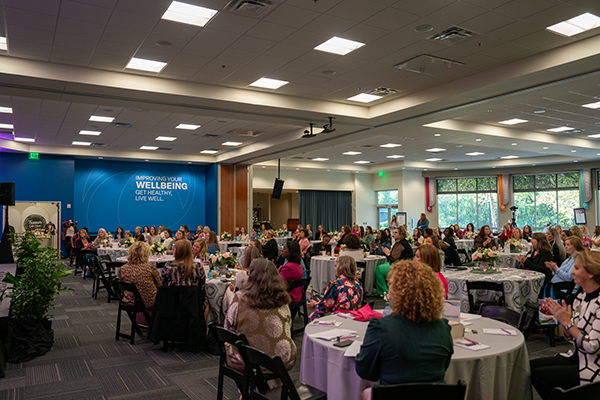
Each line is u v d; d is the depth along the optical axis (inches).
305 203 901.8
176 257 203.5
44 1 197.6
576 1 199.5
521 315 137.9
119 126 475.5
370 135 475.2
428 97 334.3
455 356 101.0
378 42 245.9
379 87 330.6
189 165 743.1
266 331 126.3
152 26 225.0
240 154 628.7
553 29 232.2
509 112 426.6
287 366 128.6
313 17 215.3
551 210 797.2
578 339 107.9
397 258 313.4
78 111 405.1
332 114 373.7
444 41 244.7
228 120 447.8
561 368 116.0
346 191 948.6
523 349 112.0
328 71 294.7
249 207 737.0
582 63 251.9
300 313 255.0
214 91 325.4
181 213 733.3
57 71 278.1
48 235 596.1
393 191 924.0
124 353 207.8
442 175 896.3
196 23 223.8
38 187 608.7
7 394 160.7
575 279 114.0
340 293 156.0
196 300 200.8
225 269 245.3
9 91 300.8
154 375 179.0
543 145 570.3
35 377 177.3
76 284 424.5
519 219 829.8
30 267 208.4
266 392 110.4
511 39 242.7
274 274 130.6
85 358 200.7
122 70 292.0
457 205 893.2
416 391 75.9
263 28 227.8
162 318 202.5
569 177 780.0
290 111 362.9
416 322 84.0
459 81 311.3
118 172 691.4
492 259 244.8
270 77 307.6
